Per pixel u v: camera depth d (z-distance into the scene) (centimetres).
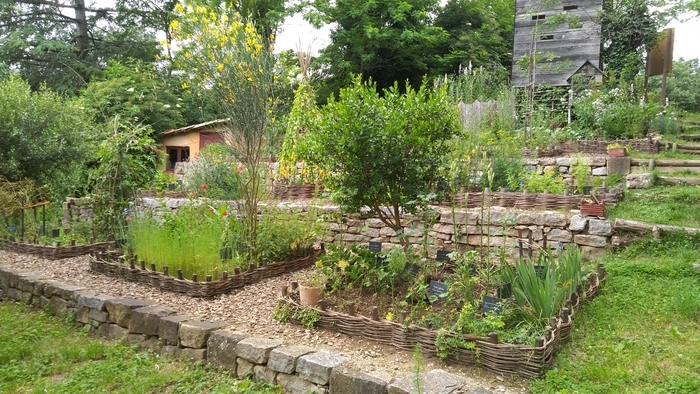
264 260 512
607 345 326
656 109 918
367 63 1769
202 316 405
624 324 355
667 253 474
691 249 471
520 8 1335
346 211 448
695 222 509
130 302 427
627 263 459
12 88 868
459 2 1977
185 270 491
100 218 666
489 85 1238
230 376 344
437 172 445
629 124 890
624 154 729
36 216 770
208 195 764
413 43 1727
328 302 405
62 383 345
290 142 760
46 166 880
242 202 574
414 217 596
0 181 791
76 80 1695
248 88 517
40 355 393
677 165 695
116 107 1314
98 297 443
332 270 438
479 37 1831
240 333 364
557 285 363
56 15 1864
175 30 537
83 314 452
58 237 688
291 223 565
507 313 334
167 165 1373
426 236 448
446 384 272
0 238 682
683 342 326
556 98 1130
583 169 694
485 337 306
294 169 772
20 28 1791
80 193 957
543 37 1302
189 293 456
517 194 607
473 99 1086
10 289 543
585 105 959
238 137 526
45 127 871
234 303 436
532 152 810
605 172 733
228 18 546
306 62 800
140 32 1909
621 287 418
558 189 652
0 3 1753
